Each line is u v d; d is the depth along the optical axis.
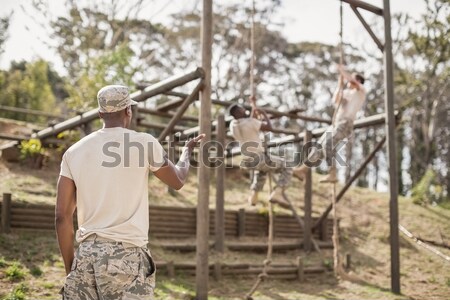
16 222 8.84
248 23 29.39
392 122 9.25
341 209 14.00
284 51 32.81
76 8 22.23
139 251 2.92
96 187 2.99
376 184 33.12
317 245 11.27
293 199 14.14
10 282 6.86
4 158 12.09
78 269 2.83
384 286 9.37
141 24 28.00
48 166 12.38
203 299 7.22
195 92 7.72
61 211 2.98
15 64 30.92
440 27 17.09
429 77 26.55
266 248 10.70
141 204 3.05
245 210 11.88
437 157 31.25
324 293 8.65
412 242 12.19
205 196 7.43
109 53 17.03
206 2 7.77
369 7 9.39
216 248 10.09
